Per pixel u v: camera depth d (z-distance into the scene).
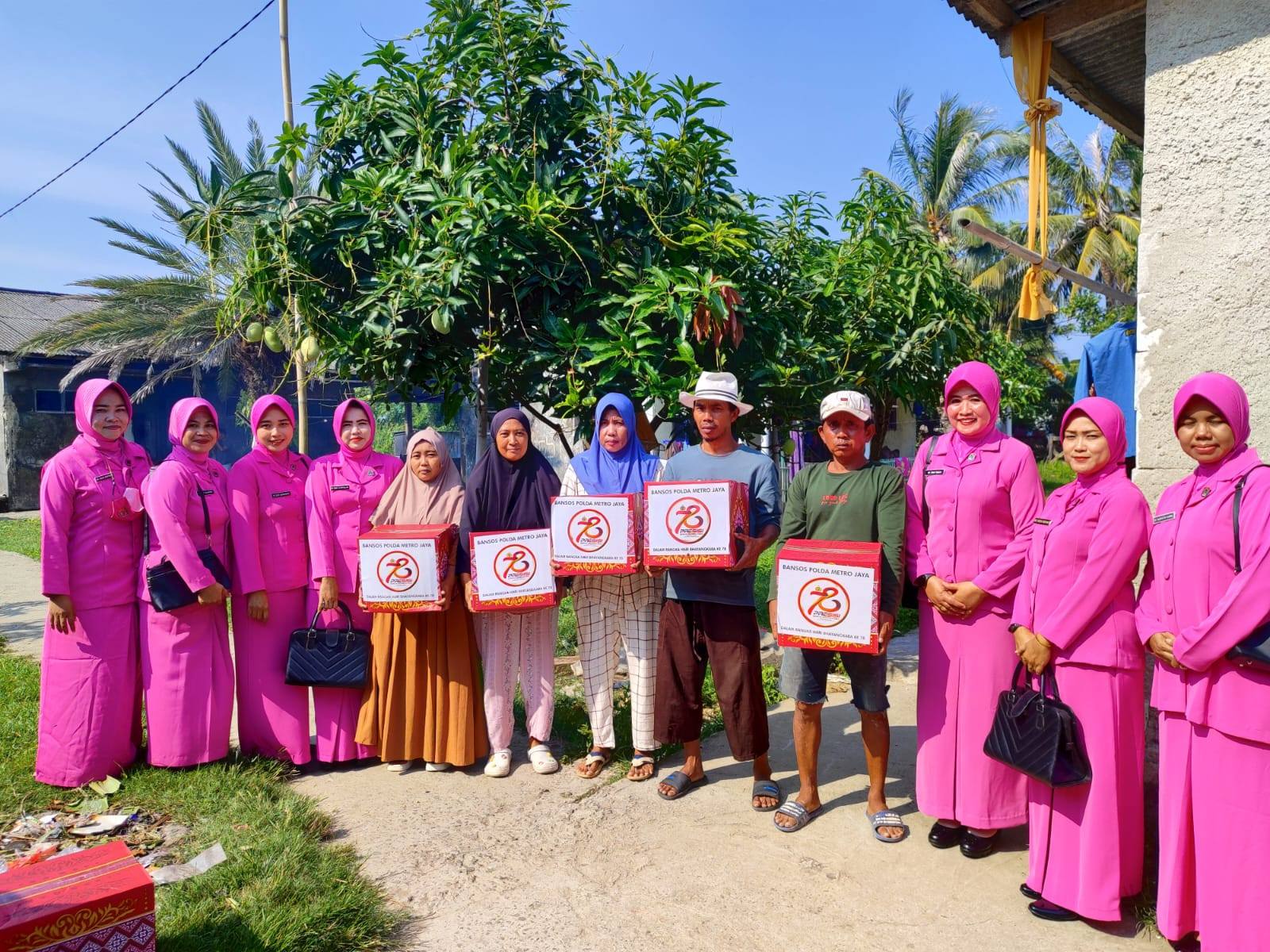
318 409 18.31
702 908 2.88
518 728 4.71
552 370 5.24
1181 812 2.52
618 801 3.73
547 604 3.81
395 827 3.52
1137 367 3.17
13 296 24.17
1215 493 2.49
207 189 4.95
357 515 4.14
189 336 16.11
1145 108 3.13
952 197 24.48
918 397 6.56
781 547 3.36
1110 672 2.73
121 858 2.45
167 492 3.75
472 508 3.99
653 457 4.03
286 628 4.14
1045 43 3.95
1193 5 3.00
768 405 5.99
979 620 3.12
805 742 3.46
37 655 6.37
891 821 3.34
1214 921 2.40
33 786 3.83
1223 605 2.35
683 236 5.04
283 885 2.89
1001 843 3.29
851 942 2.68
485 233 4.51
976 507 3.09
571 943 2.70
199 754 3.93
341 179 5.26
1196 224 3.01
